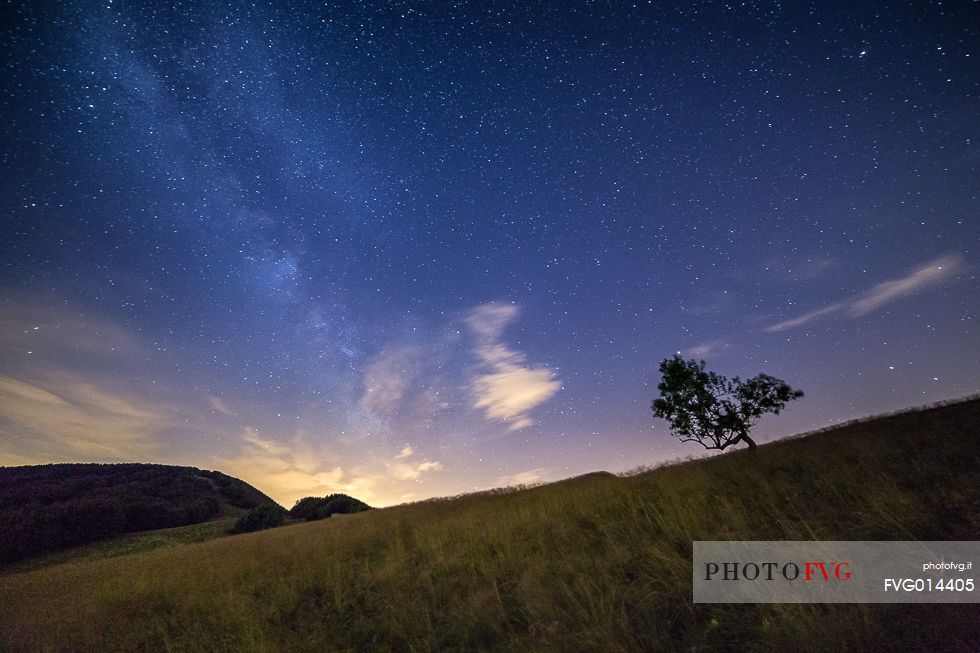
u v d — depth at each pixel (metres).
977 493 5.64
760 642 3.88
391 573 7.90
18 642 7.00
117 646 6.70
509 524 9.47
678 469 13.05
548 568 6.50
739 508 7.02
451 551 8.65
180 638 6.68
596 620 4.55
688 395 17.83
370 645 5.61
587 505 9.83
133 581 10.18
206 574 10.14
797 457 9.94
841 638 3.58
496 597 5.94
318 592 8.01
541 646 4.54
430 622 5.75
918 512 5.50
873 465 7.75
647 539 6.68
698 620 4.43
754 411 17.12
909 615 3.76
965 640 3.38
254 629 6.37
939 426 9.58
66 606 8.76
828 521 5.96
